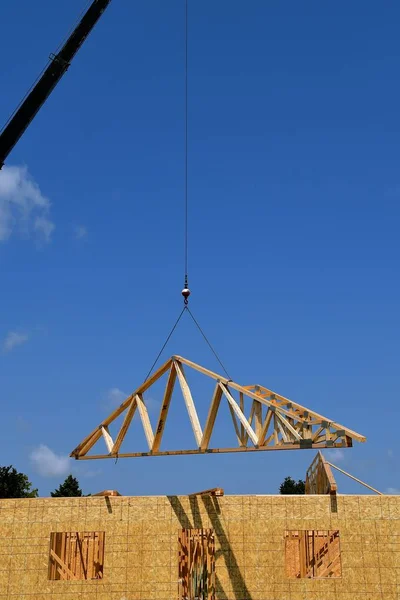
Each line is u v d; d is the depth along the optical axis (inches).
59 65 976.9
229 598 888.9
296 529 909.2
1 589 914.1
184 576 1069.8
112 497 944.9
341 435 813.9
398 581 879.1
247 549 907.4
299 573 1110.4
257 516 919.7
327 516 909.2
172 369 1000.2
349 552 892.6
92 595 906.7
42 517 941.8
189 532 1096.8
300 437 851.4
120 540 925.8
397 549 891.4
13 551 930.7
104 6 983.6
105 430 1071.6
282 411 882.8
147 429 1003.3
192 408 964.0
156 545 921.5
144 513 935.7
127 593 904.3
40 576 917.8
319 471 1104.8
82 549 1136.8
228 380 932.6
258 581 893.2
